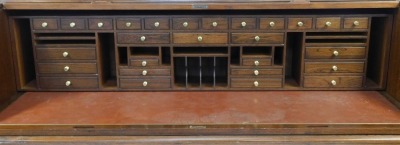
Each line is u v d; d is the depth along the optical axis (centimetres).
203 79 277
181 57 274
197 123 206
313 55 249
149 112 221
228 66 252
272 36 245
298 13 241
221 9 235
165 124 206
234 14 241
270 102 236
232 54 278
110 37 279
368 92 254
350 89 256
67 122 208
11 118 214
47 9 236
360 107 227
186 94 252
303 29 243
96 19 243
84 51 249
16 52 249
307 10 241
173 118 213
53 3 237
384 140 203
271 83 255
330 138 204
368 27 243
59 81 255
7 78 239
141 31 245
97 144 204
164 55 279
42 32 246
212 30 244
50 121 210
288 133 206
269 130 205
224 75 285
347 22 242
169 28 244
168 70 253
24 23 260
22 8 234
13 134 208
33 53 255
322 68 251
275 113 219
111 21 243
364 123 205
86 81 256
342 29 243
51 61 251
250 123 206
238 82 255
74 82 256
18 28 251
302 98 242
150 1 242
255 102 236
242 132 205
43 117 215
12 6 233
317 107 227
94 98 246
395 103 232
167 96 248
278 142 203
